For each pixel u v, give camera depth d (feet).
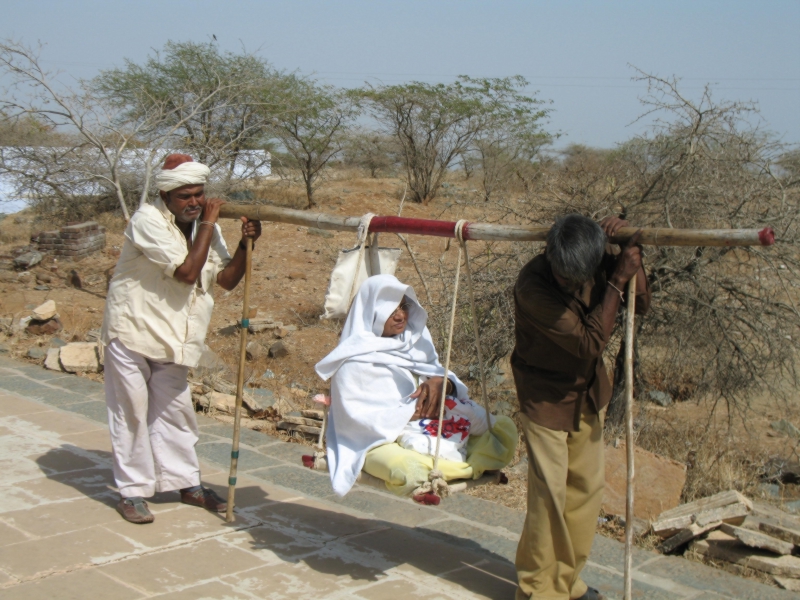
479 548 14.16
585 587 11.78
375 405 12.12
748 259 22.43
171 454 14.80
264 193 73.97
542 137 73.87
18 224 65.77
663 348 25.38
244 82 53.62
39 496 15.02
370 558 13.28
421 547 13.91
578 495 11.39
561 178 25.16
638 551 14.74
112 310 13.85
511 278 24.80
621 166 23.54
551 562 11.14
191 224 14.21
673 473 17.06
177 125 45.65
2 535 13.21
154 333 13.82
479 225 11.78
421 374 12.79
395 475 11.23
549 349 10.90
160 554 12.89
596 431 11.34
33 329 31.14
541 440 11.01
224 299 41.50
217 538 13.69
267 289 43.65
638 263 10.37
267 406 22.57
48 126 46.21
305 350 32.91
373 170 91.40
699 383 23.84
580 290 10.88
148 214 13.53
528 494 11.25
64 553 12.66
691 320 22.58
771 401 29.09
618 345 26.08
